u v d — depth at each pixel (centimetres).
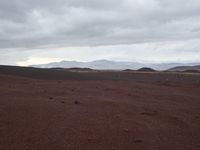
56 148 734
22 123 910
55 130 866
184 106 1603
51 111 1095
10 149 704
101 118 1066
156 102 1656
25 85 2080
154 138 894
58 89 1886
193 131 1031
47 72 4428
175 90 2548
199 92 2517
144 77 5200
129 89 2278
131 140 848
